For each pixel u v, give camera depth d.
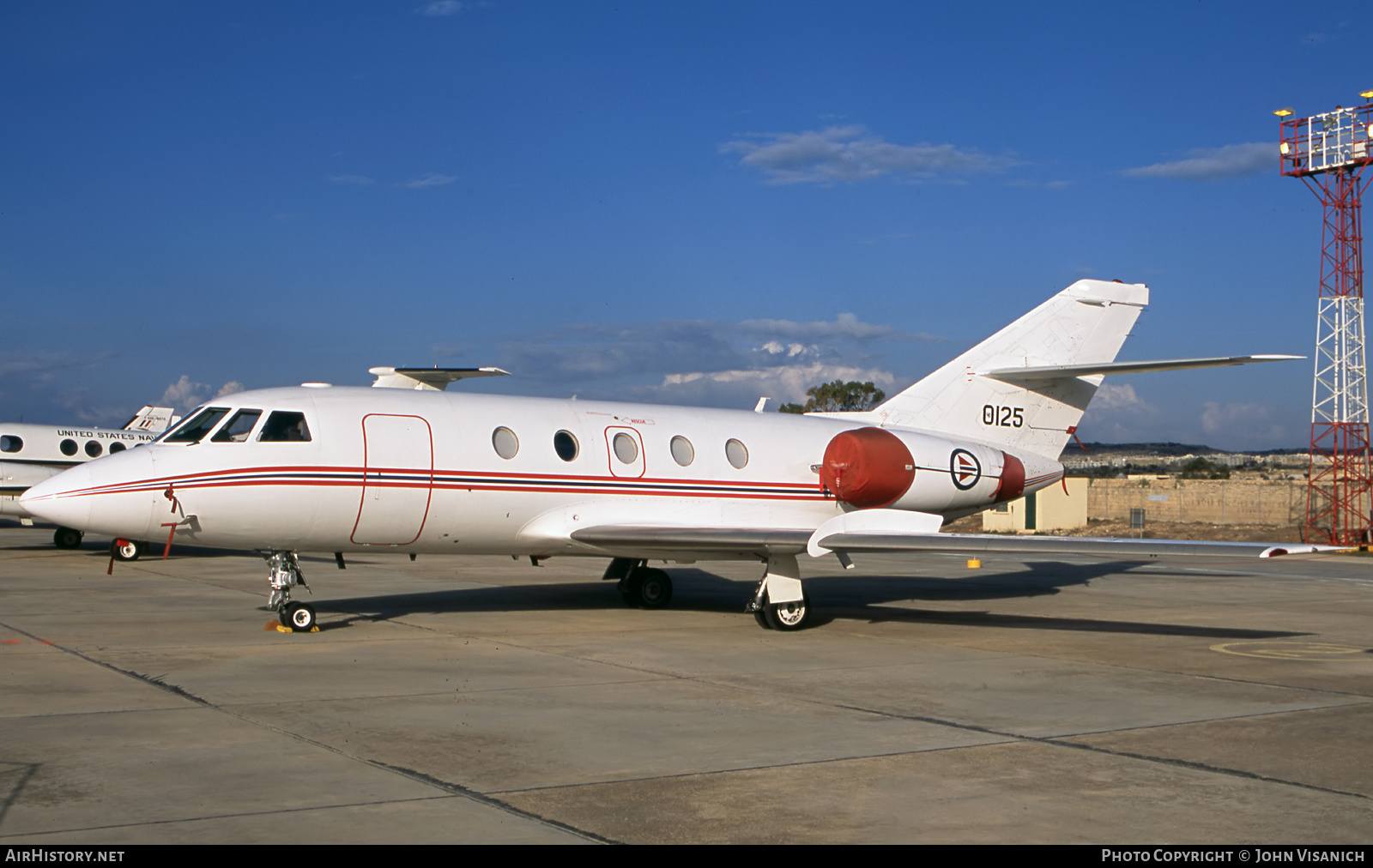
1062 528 45.59
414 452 14.34
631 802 6.75
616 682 10.77
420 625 14.60
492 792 6.91
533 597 18.44
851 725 8.98
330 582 20.55
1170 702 10.12
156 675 10.68
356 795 6.78
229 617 15.11
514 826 6.25
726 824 6.34
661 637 13.96
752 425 17.55
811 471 17.64
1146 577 25.44
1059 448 19.72
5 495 27.77
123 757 7.57
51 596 17.59
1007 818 6.53
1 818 6.23
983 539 13.49
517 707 9.48
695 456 16.61
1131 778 7.45
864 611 17.55
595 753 7.92
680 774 7.40
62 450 28.91
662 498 16.17
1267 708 9.93
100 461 13.56
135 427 33.41
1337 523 38.62
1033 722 9.18
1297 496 50.09
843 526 14.24
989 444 19.08
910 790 7.09
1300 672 11.95
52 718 8.76
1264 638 14.73
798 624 15.05
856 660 12.37
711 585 21.75
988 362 19.11
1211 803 6.89
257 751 7.79
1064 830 6.32
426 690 10.13
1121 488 57.25
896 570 26.97
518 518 15.10
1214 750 8.27
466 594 18.59
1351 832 6.35
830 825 6.35
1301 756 8.13
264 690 9.98
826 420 18.61
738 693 10.28
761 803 6.77
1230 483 54.75
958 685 10.87
